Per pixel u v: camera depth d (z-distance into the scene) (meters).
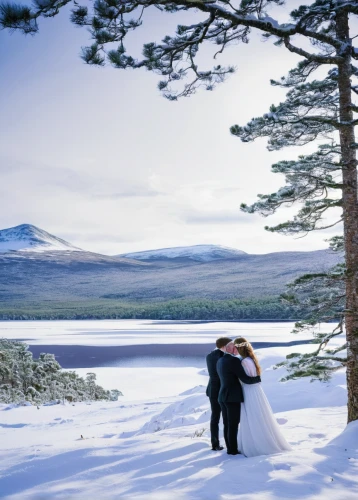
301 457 5.99
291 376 8.41
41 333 82.94
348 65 8.42
